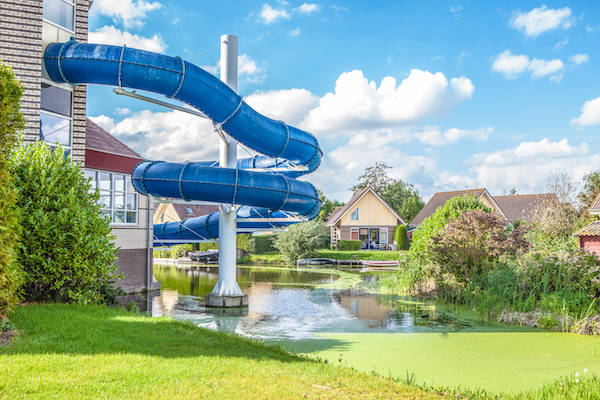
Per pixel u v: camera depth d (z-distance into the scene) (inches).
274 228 819.4
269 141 581.3
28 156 413.7
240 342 325.1
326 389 223.1
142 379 216.5
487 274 634.2
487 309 549.3
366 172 3253.0
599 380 265.1
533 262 590.9
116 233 671.1
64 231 398.6
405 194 3144.7
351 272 1253.1
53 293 413.1
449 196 2153.1
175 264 1590.8
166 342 298.4
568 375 300.7
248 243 1903.3
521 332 444.5
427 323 490.6
